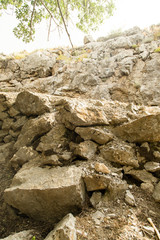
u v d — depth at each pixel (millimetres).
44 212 2377
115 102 4363
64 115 3449
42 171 2744
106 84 7324
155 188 2395
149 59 7434
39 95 4328
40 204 2344
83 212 2164
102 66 7938
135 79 7004
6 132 4711
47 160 2871
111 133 3125
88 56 9156
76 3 4488
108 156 2789
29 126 3828
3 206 2844
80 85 7145
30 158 3264
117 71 7504
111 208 2172
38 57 8789
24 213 2539
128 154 2697
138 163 2707
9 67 8969
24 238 2047
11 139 4469
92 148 2930
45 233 2176
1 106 4938
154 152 2736
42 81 7871
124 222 1950
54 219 2365
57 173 2564
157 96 6156
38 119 3725
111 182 2342
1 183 3312
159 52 7395
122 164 2717
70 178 2355
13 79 8656
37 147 3299
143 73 7062
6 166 3703
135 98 6543
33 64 8719
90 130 3059
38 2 3914
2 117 4867
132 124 2926
